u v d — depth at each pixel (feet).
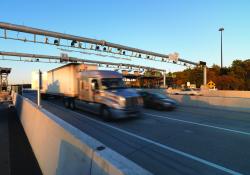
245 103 59.67
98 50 100.07
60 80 72.49
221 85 210.18
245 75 228.43
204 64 148.77
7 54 141.08
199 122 43.29
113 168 7.65
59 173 14.02
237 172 19.17
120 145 27.58
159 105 61.57
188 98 75.77
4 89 169.78
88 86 52.75
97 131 35.53
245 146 26.84
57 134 15.71
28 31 73.56
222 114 54.13
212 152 24.59
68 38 84.07
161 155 23.71
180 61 144.87
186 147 26.55
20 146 26.58
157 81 287.89
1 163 20.95
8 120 45.27
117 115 43.21
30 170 19.30
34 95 133.80
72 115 52.31
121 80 51.24
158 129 36.83
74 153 11.96
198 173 18.95
